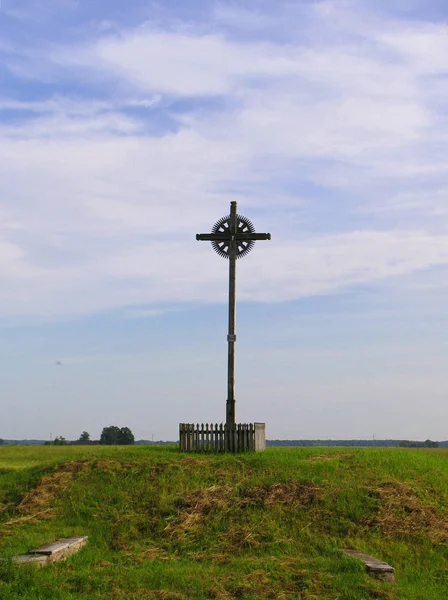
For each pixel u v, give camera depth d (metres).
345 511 21.41
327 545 19.34
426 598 15.86
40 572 15.38
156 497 22.02
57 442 87.12
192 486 22.83
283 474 23.73
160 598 14.38
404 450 31.88
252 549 19.03
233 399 28.92
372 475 24.12
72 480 23.62
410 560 19.00
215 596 14.84
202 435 27.86
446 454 33.03
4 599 13.61
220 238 30.12
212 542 19.41
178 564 17.34
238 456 26.03
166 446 31.06
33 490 23.14
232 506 21.39
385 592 15.55
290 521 20.75
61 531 19.81
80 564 16.66
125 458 25.77
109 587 14.97
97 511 21.36
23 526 20.34
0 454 37.81
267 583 15.82
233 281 29.80
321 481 23.22
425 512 21.73
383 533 20.42
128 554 18.16
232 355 29.22
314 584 15.76
